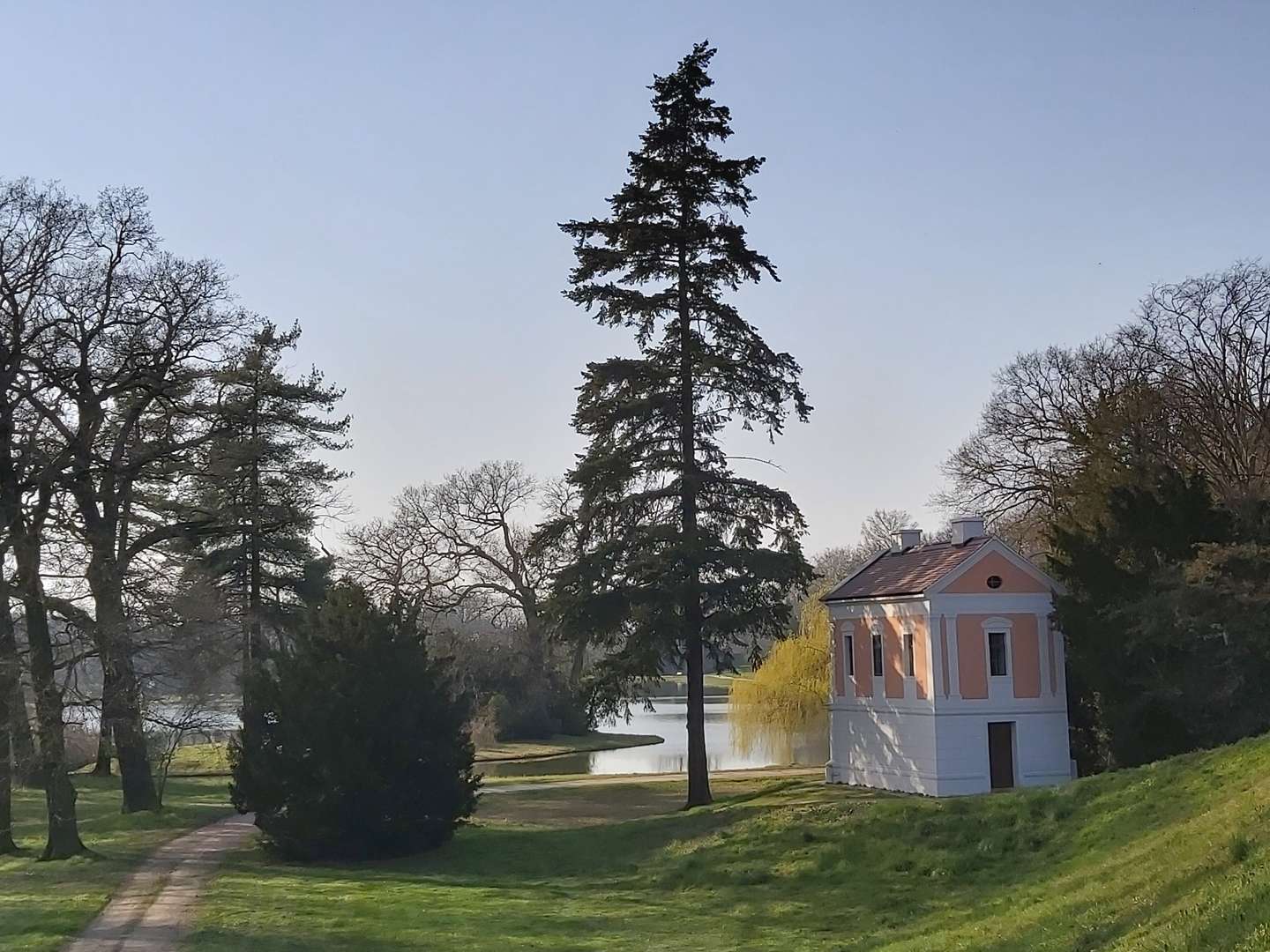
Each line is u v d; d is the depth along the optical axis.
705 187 36.00
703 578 35.59
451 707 33.81
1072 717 36.78
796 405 36.00
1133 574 33.66
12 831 35.69
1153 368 48.38
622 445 36.06
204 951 19.38
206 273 35.69
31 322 30.00
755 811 33.22
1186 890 15.12
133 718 31.55
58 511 31.19
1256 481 40.47
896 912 22.77
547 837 34.84
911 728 36.69
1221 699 30.98
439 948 20.19
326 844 31.12
